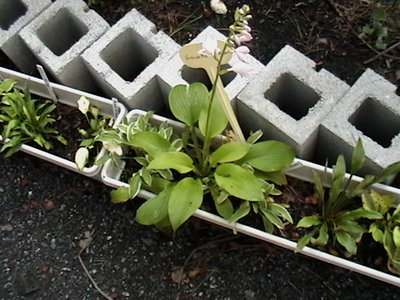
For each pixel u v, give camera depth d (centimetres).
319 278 145
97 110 154
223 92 133
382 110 138
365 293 142
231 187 126
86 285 151
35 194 162
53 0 174
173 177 147
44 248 156
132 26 151
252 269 148
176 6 175
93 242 155
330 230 139
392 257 128
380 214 127
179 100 136
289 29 171
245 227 137
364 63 164
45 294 151
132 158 148
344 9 171
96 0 174
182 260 151
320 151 150
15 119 155
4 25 173
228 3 174
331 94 138
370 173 138
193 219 153
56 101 164
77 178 162
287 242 136
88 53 150
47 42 164
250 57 145
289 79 143
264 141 140
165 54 149
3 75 164
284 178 137
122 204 158
